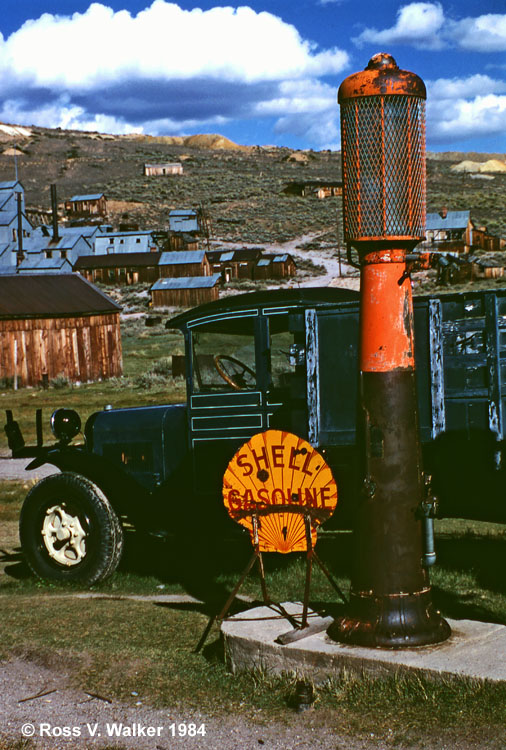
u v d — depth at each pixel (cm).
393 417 505
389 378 505
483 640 505
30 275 4653
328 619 555
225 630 536
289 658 502
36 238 11194
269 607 592
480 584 696
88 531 780
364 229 507
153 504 826
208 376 787
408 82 505
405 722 434
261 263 10012
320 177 18475
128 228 12738
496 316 593
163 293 9200
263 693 488
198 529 816
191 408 796
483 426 604
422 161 518
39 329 4309
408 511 507
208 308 771
